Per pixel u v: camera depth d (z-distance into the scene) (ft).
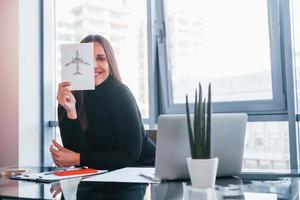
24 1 10.19
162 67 9.79
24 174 4.31
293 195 2.94
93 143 6.16
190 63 9.64
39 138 10.44
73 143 5.97
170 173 3.68
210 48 9.35
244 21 8.85
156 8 9.80
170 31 9.82
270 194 3.00
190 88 9.68
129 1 10.22
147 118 9.69
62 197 2.96
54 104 10.83
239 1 8.89
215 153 3.72
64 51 5.54
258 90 8.84
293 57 8.11
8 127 10.00
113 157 5.36
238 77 9.05
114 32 10.46
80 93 6.19
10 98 10.00
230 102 9.06
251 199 2.81
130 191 3.20
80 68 5.52
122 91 6.05
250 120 8.74
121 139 5.66
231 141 3.78
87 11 10.96
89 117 6.18
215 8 9.21
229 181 3.70
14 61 9.98
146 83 9.80
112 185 3.49
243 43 8.92
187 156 3.66
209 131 3.37
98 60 6.29
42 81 10.61
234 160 3.83
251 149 8.68
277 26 8.30
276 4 8.27
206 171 3.34
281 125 8.45
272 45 8.43
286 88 8.20
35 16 10.55
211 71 9.39
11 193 3.15
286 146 8.30
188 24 9.59
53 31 11.03
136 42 10.04
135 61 10.03
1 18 10.17
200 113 3.38
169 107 9.86
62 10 11.25
